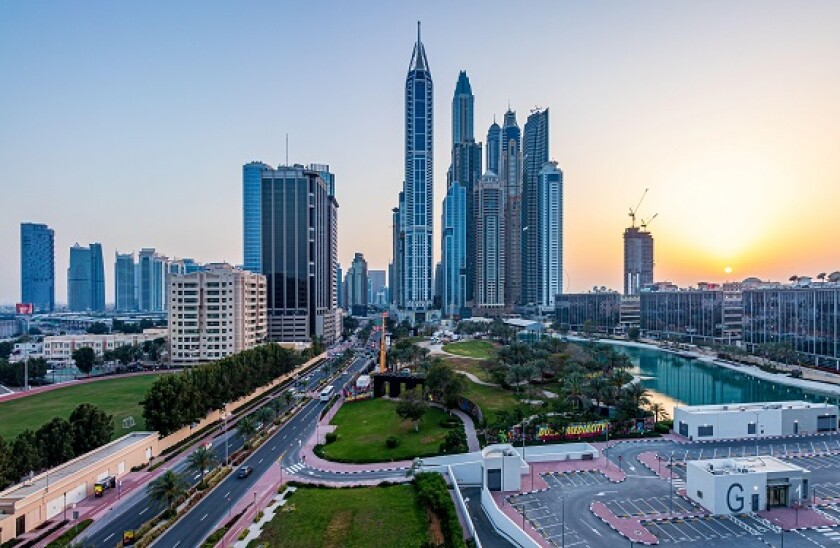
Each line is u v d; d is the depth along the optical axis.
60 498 104.25
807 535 91.94
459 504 107.56
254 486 118.12
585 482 117.19
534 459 131.00
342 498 109.31
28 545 90.81
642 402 166.38
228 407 187.50
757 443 145.25
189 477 121.75
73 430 122.56
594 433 150.25
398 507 104.19
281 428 168.75
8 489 101.44
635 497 108.81
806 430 155.00
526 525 95.94
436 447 140.75
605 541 89.69
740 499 101.25
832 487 113.38
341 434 159.38
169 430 144.50
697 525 95.88
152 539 92.44
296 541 91.12
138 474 125.62
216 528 97.19
